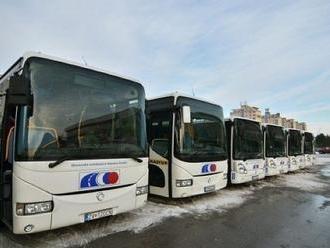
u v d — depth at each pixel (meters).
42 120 4.12
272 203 7.97
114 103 5.16
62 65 4.49
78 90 4.64
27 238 4.63
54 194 4.11
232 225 5.73
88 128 4.64
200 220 6.05
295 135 16.08
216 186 7.80
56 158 4.15
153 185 7.50
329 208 7.42
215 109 8.35
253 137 10.41
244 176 9.66
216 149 8.02
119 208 4.90
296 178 14.05
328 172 17.58
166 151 7.21
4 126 4.39
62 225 4.15
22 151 3.88
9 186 4.10
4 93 4.68
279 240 4.91
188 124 7.28
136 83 5.64
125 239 4.77
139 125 5.52
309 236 5.13
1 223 5.01
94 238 4.76
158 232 5.18
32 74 4.11
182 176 6.90
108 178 4.75
